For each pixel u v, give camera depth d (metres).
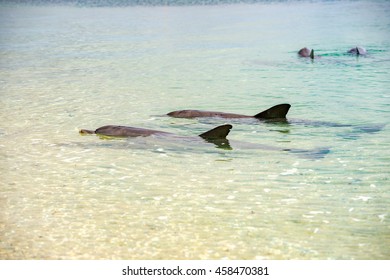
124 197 10.66
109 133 14.25
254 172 11.70
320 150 12.91
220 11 47.28
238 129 14.63
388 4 49.34
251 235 9.11
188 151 13.00
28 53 28.92
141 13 47.28
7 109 17.28
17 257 8.59
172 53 27.72
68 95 19.08
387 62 23.97
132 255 8.59
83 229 9.43
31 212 10.10
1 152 13.29
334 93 18.66
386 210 9.88
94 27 39.22
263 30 35.44
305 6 49.56
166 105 17.47
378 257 8.42
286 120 15.36
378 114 15.91
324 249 8.66
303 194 10.60
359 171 11.66
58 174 11.88
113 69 23.88
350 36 31.88
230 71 22.84
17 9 53.38
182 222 9.59
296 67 23.36
